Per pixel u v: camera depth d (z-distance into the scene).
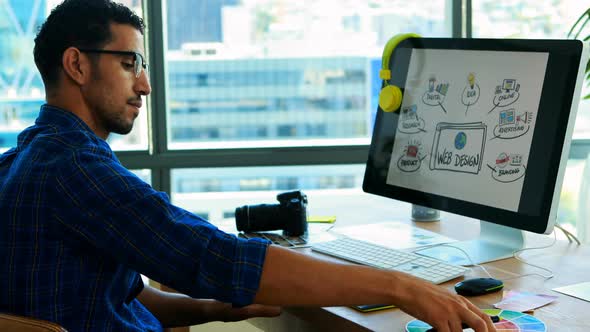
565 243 1.66
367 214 2.03
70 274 1.18
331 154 3.14
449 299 1.10
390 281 1.13
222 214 3.17
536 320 1.15
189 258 1.12
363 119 3.24
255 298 1.12
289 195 1.80
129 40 1.32
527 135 1.48
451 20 3.16
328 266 1.14
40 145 1.22
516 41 1.52
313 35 3.21
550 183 1.42
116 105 1.32
